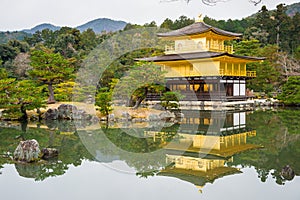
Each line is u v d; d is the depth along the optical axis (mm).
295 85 35125
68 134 18547
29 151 12320
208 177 10281
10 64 40062
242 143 16016
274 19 75875
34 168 11508
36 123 22922
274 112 30906
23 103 23641
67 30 55094
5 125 21906
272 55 48094
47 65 27828
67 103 27672
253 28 76438
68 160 12570
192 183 9734
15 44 47125
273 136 18062
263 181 9898
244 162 12234
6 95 22734
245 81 40594
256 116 27750
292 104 37062
